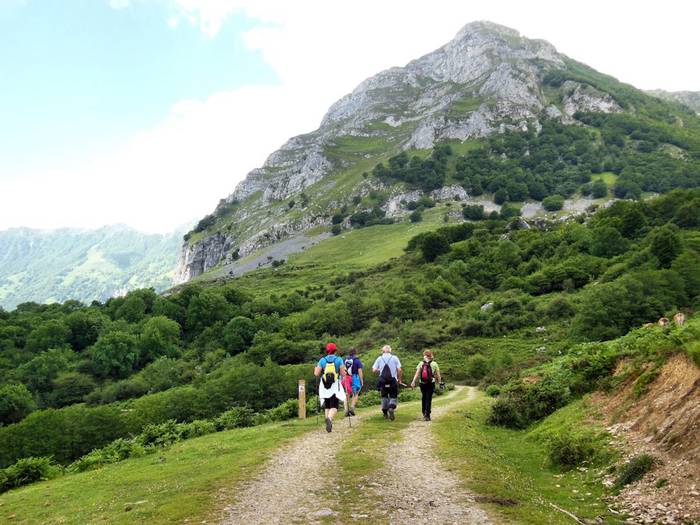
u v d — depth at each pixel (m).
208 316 128.25
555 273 99.69
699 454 9.73
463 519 7.99
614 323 63.88
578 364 20.28
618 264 89.00
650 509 9.09
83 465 18.72
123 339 105.06
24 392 81.81
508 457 14.59
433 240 143.00
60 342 113.19
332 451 13.20
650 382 13.97
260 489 9.95
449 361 68.12
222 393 57.09
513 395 20.38
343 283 148.12
